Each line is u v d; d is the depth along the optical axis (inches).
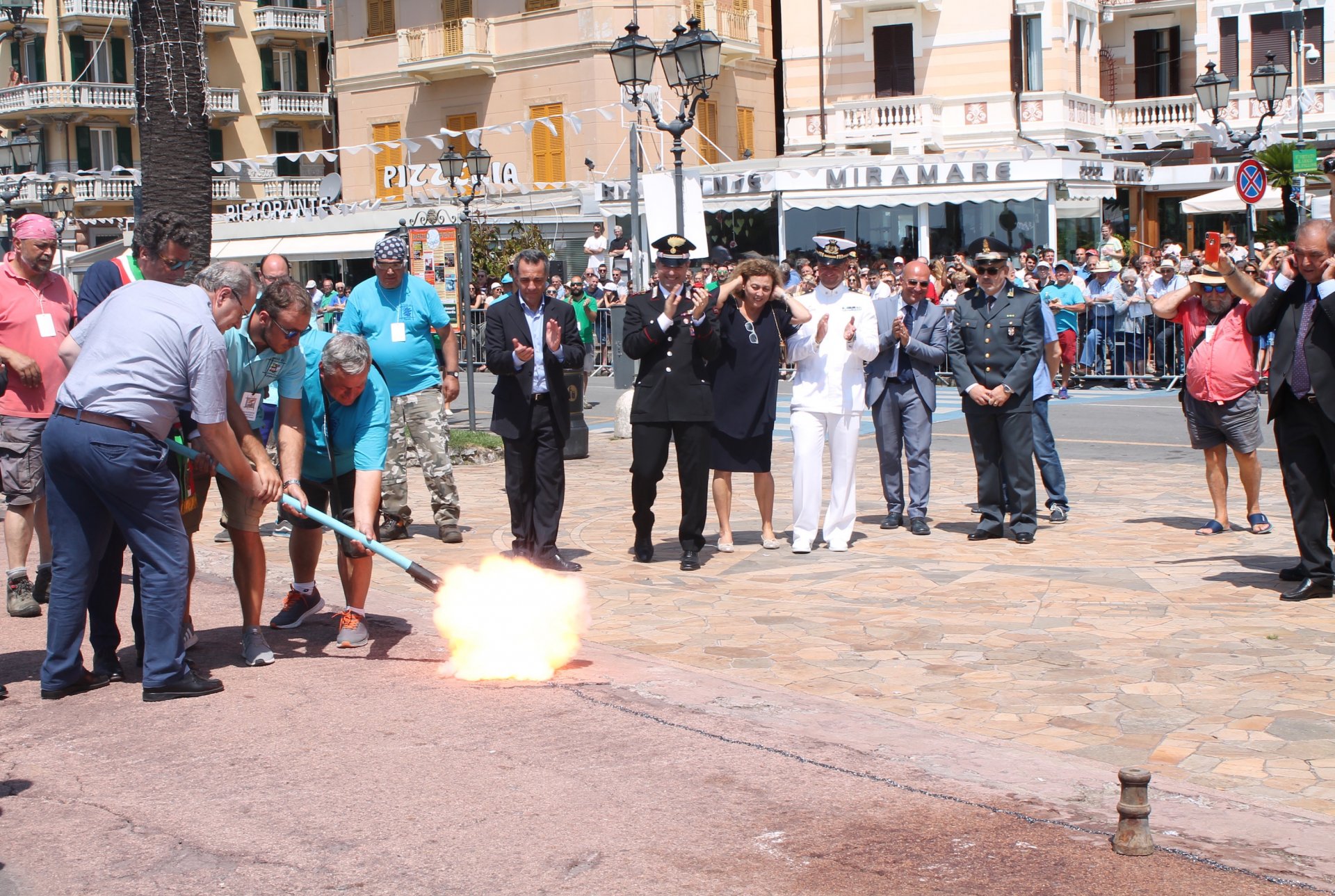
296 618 267.4
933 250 1008.9
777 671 235.6
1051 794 172.1
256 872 154.3
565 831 163.2
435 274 594.2
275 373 237.5
